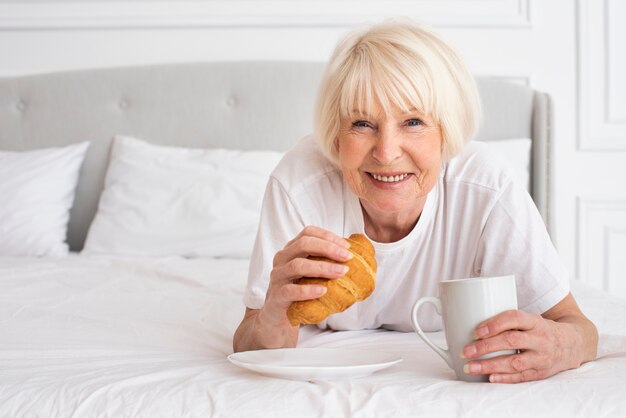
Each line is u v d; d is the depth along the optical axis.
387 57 1.06
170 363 1.10
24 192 2.65
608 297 1.72
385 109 1.06
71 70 2.95
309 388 0.89
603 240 2.90
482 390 0.87
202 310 1.57
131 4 2.96
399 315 1.34
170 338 1.30
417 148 1.07
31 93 2.93
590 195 2.90
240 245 2.49
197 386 0.91
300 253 0.99
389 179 1.10
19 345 1.22
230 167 2.66
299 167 1.27
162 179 2.63
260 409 0.83
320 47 2.94
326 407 0.83
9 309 1.55
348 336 1.33
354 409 0.82
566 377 0.96
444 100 1.08
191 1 2.95
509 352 0.95
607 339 1.18
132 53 2.97
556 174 2.91
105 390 0.91
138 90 2.90
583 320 1.09
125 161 2.74
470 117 1.15
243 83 2.87
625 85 2.90
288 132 2.85
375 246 1.23
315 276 0.96
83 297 1.72
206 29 2.97
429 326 1.35
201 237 2.51
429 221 1.22
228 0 2.95
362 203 1.22
